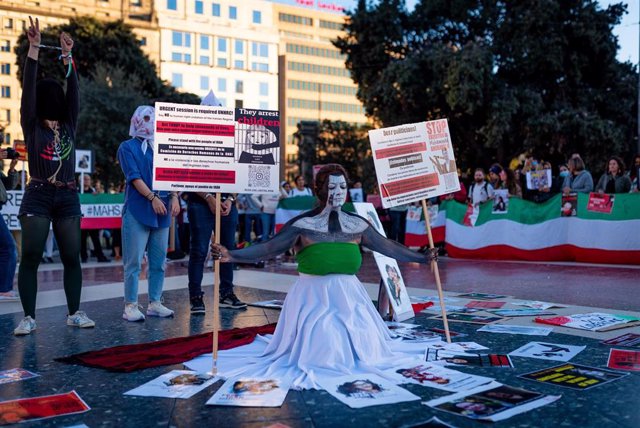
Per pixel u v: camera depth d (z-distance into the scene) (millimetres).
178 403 3020
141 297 7078
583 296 6641
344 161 60250
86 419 2809
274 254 3752
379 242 4043
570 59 24922
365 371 3490
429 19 27719
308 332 3602
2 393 3242
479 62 22859
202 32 93312
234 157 3797
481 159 27516
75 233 5102
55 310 6090
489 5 25969
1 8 69688
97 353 4098
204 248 5879
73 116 5047
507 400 2934
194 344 4289
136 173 5254
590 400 2949
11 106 71062
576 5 25016
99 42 37375
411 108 26141
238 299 6574
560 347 4082
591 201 10633
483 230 11984
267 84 101125
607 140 23578
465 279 8594
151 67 40281
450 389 3129
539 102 24141
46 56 35188
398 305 5262
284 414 2811
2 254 6766
